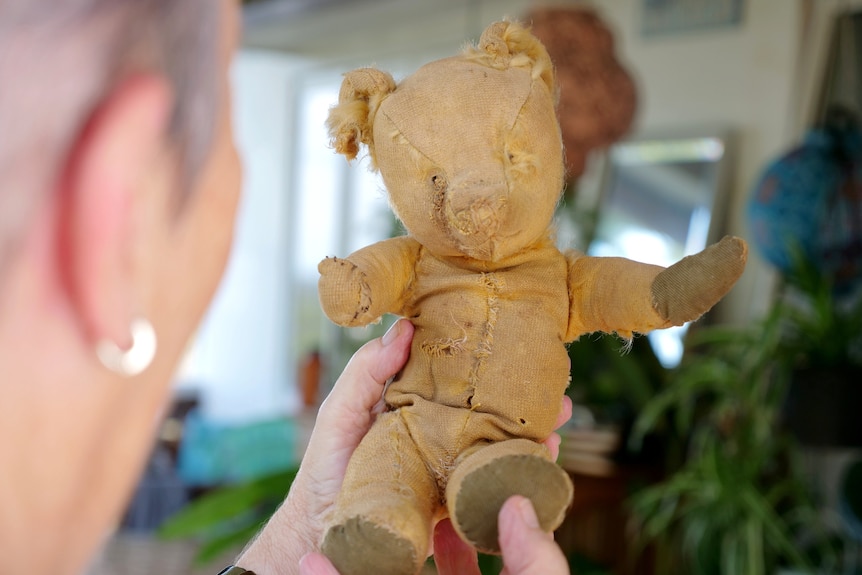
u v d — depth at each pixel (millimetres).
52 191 298
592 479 1988
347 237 3941
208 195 353
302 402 3525
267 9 3600
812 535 1927
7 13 292
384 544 507
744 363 1871
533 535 494
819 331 1717
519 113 585
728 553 1724
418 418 592
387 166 600
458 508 518
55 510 330
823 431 1656
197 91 319
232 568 643
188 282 348
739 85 2273
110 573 1759
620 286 606
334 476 665
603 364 2102
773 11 2215
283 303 4238
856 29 2000
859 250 1850
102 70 297
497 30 624
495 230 563
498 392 591
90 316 307
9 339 306
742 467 1787
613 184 2441
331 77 3951
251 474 2701
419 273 632
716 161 2266
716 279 576
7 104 290
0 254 297
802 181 1874
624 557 2115
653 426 2055
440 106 584
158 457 2752
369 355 651
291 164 4223
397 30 3508
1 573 331
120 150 295
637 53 2518
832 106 2023
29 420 314
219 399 4316
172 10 311
